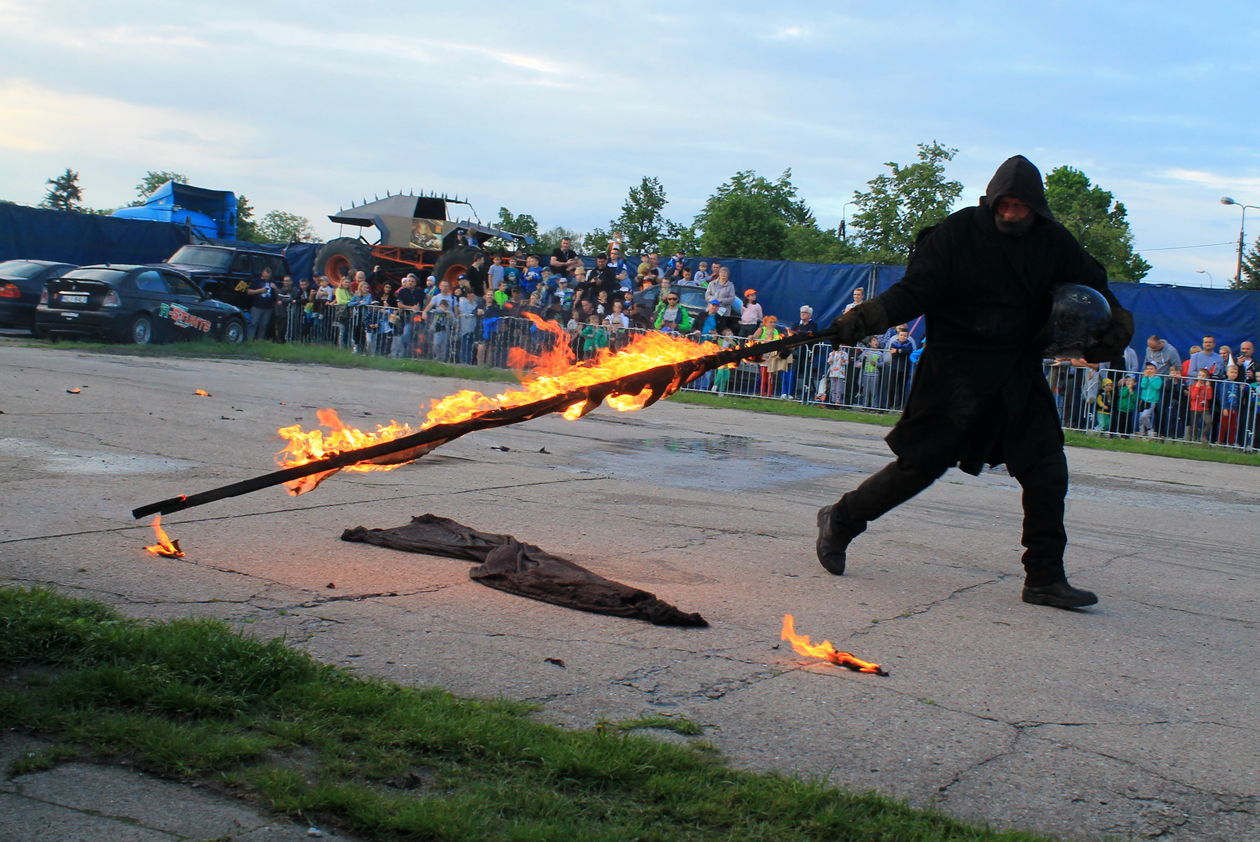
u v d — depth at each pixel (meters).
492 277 22.38
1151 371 17.41
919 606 5.25
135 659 3.47
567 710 3.54
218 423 10.15
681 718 3.53
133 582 4.67
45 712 3.10
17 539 5.27
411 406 13.23
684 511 7.37
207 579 4.80
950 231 5.22
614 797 2.90
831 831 2.77
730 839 2.70
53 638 3.55
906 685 4.04
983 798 3.11
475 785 2.90
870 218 31.89
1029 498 5.44
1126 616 5.36
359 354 22.86
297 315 24.59
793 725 3.56
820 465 10.59
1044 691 4.09
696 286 21.14
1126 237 50.16
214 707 3.21
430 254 27.36
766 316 21.64
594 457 9.95
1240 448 16.84
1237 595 6.05
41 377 13.10
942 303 5.27
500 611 4.63
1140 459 14.50
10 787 2.73
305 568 5.12
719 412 16.66
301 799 2.72
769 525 7.07
